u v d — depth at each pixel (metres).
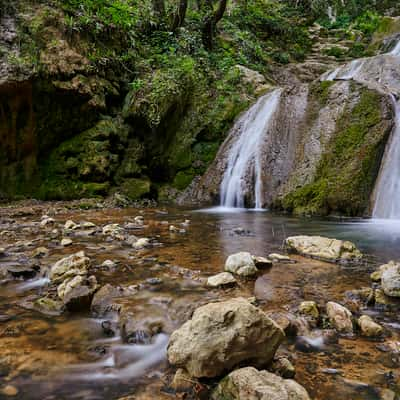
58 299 2.31
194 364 1.40
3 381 1.47
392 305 2.21
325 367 1.56
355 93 7.07
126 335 1.87
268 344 1.45
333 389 1.40
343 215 6.18
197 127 9.50
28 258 3.25
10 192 7.55
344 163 6.44
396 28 13.66
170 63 9.71
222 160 8.79
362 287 2.53
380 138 6.24
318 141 7.11
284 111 8.11
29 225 5.00
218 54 11.92
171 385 1.43
